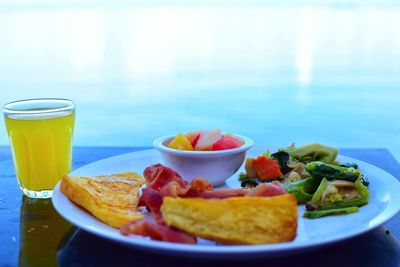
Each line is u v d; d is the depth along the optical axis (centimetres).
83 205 52
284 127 137
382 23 475
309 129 134
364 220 51
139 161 66
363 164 63
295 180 60
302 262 47
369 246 49
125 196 54
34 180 59
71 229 52
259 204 47
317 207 55
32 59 285
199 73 243
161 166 56
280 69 253
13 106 61
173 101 178
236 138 65
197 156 61
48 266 47
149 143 119
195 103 174
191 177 62
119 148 77
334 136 126
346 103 171
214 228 46
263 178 62
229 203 47
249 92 194
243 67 260
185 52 317
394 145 116
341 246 49
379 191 57
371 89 197
